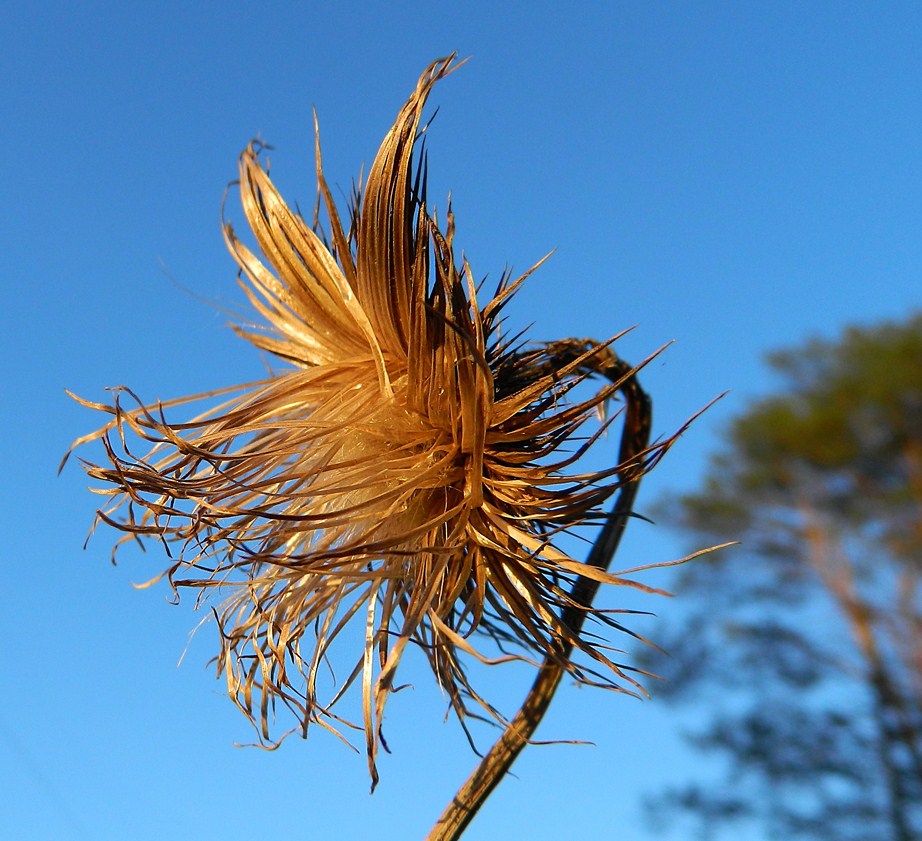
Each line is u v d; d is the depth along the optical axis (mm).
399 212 144
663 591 131
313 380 155
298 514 147
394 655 131
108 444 141
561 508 140
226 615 150
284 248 159
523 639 138
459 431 143
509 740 147
